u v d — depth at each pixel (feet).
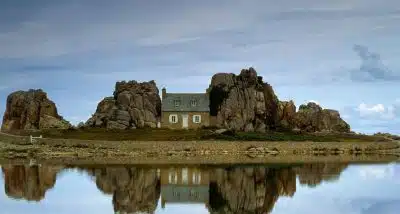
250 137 383.65
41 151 349.61
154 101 442.50
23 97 448.65
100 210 163.02
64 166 279.49
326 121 490.08
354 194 190.90
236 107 444.14
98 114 436.76
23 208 165.89
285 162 308.40
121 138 372.58
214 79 463.42
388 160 326.85
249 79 469.57
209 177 237.04
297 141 383.24
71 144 358.02
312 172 256.73
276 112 479.00
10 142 369.50
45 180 225.35
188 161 312.71
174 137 378.53
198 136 381.81
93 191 197.77
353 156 361.71
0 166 278.46
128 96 431.02
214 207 168.25
